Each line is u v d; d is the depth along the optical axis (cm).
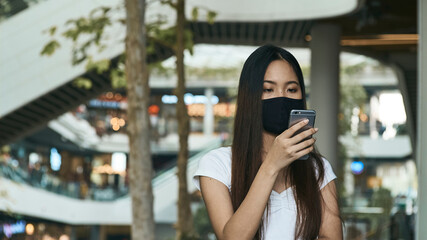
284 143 159
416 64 1381
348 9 949
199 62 2716
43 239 2269
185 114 840
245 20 1017
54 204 2092
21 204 1881
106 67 802
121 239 2805
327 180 184
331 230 180
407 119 1545
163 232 2294
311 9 992
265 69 175
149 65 864
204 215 1698
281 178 179
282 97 173
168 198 2214
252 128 175
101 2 1106
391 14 1070
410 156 2977
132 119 652
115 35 1084
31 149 2750
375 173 3191
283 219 176
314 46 1123
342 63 2655
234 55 2527
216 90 3053
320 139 1128
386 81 2916
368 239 1352
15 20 1146
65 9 1127
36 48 1140
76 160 3178
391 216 1311
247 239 159
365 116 3114
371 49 1339
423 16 462
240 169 175
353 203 1591
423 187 448
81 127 2766
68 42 1127
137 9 655
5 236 1845
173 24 1038
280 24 1073
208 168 179
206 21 1041
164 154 3219
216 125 3256
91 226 2412
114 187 2430
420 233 447
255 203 159
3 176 1795
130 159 652
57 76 1133
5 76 1145
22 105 1147
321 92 1124
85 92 1222
